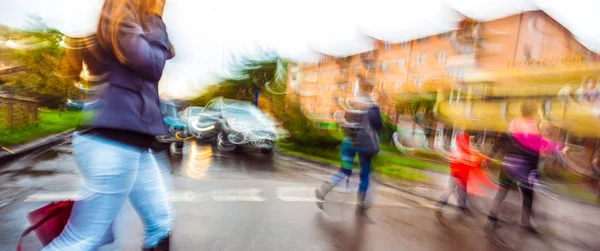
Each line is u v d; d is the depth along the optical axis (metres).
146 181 1.81
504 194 4.24
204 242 3.19
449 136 10.95
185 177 6.20
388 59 12.88
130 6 1.44
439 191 6.38
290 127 11.84
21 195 4.56
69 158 7.65
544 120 7.34
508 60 9.74
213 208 4.30
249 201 4.75
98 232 1.49
